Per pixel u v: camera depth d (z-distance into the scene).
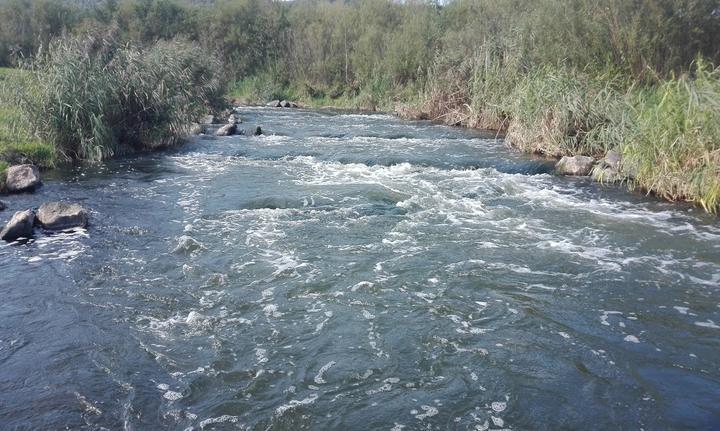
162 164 15.80
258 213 10.89
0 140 14.85
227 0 43.28
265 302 7.12
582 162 14.69
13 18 37.56
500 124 23.00
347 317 6.74
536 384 5.47
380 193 12.34
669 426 4.89
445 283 7.71
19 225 9.51
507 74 23.30
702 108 11.56
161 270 8.10
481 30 28.77
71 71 15.88
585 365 5.80
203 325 6.55
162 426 4.88
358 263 8.37
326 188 12.88
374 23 38.06
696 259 8.73
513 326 6.57
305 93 38.84
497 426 4.88
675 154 12.05
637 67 20.02
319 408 5.11
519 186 13.33
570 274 8.07
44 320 6.65
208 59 29.41
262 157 16.83
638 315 6.88
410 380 5.52
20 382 5.46
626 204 11.88
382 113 31.58
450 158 16.23
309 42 39.84
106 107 16.56
